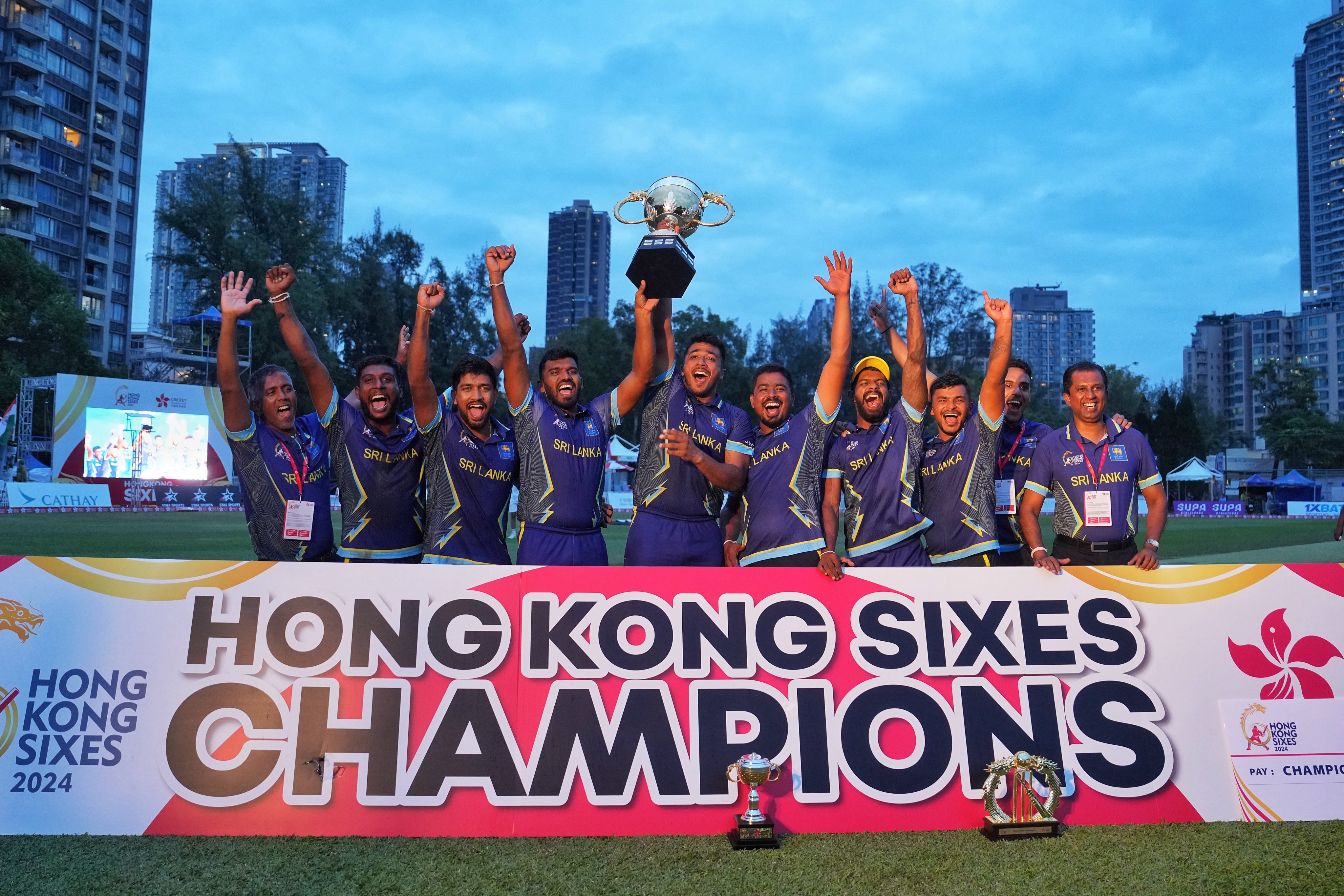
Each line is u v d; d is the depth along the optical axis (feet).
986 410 13.06
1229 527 87.04
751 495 13.16
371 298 159.94
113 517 75.77
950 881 8.20
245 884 8.05
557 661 10.13
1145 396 248.32
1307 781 10.33
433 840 9.32
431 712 9.87
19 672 9.78
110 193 202.28
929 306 180.14
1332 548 49.83
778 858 8.84
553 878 8.23
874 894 7.88
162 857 8.71
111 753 9.62
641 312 13.37
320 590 10.21
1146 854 8.98
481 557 13.15
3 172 180.55
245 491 13.39
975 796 10.03
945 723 10.26
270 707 9.82
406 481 13.30
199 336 153.99
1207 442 244.01
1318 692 10.69
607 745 9.87
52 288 140.67
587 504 13.12
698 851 9.04
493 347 169.17
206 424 111.34
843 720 10.18
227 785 9.57
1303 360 435.53
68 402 99.86
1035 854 8.98
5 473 106.01
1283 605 10.99
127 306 210.18
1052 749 10.25
